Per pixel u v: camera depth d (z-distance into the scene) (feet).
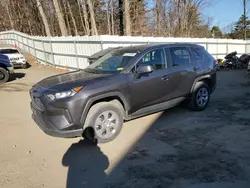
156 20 77.15
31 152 13.15
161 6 77.00
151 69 14.60
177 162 11.49
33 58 70.64
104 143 13.94
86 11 81.30
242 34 114.21
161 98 16.43
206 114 18.54
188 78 17.90
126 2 56.65
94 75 14.82
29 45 73.77
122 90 14.21
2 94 28.37
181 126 16.15
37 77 41.86
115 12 79.92
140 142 13.89
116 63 15.81
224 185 9.58
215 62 20.62
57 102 12.53
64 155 12.68
